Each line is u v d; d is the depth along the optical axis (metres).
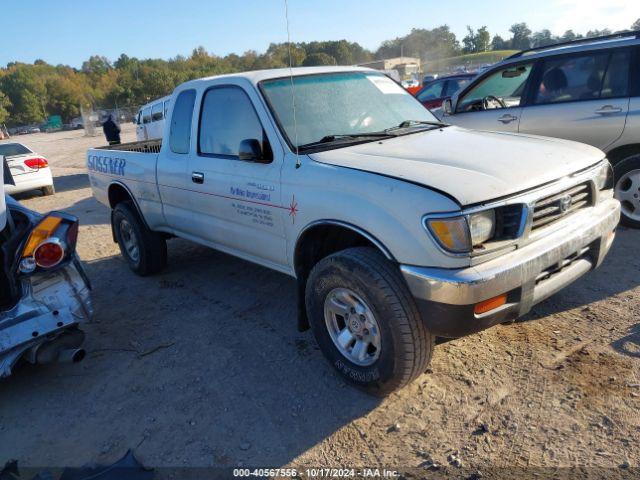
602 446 2.66
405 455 2.76
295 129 3.69
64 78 124.88
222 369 3.71
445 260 2.70
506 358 3.47
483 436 2.82
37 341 3.32
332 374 3.51
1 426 3.35
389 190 2.90
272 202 3.63
